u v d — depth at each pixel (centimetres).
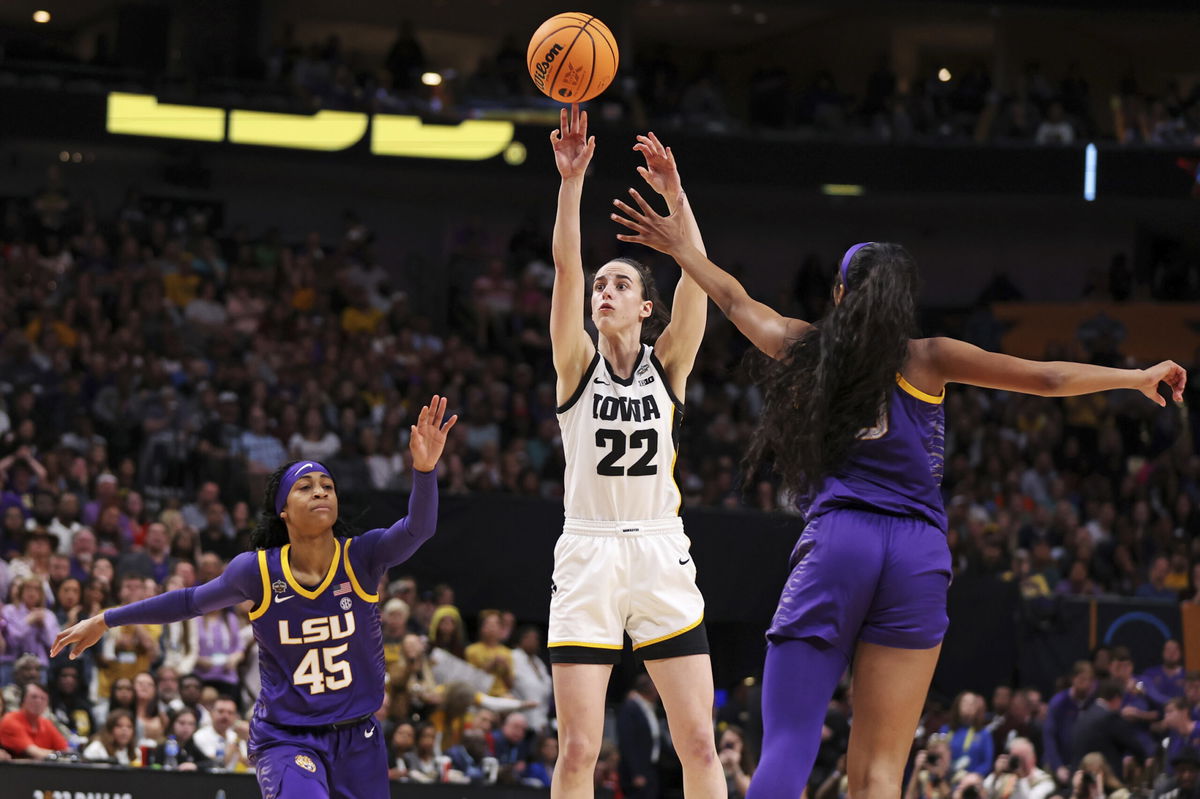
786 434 440
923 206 2645
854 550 424
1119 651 1380
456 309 2344
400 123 2236
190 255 2119
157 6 2461
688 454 1919
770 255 2755
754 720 1268
